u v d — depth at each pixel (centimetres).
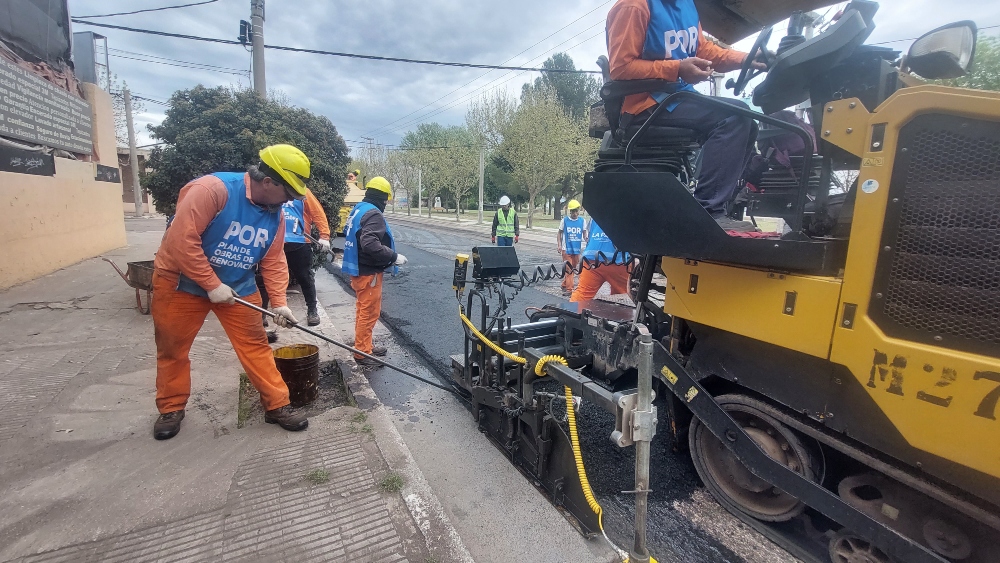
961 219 160
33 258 709
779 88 222
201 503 241
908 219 171
